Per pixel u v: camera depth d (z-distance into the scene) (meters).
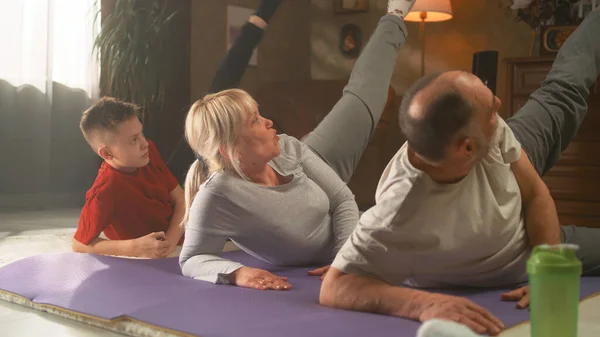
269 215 1.72
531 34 4.34
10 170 4.23
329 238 1.87
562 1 3.78
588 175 3.38
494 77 3.90
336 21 5.30
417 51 4.84
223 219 1.70
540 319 0.90
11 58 4.17
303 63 5.44
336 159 2.14
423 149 1.12
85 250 2.08
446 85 1.09
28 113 4.25
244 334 1.15
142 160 2.12
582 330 1.24
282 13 5.25
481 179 1.27
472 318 1.13
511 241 1.36
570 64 2.04
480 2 4.55
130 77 4.14
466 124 1.08
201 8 4.73
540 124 1.89
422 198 1.21
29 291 1.58
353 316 1.25
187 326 1.22
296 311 1.31
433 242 1.26
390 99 4.53
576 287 0.91
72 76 4.43
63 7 4.36
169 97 4.51
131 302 1.41
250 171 1.72
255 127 1.66
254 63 5.00
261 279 1.56
